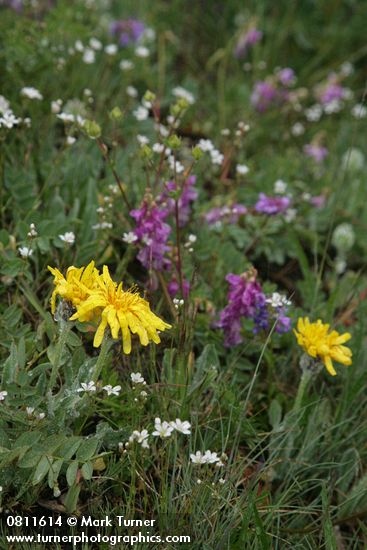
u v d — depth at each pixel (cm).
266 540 49
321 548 55
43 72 74
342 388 62
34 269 62
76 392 50
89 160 68
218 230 69
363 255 77
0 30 73
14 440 50
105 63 85
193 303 57
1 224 64
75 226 64
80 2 83
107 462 53
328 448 58
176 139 57
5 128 64
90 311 47
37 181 68
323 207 77
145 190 63
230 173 79
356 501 56
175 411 55
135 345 59
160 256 60
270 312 59
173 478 51
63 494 52
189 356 56
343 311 69
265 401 61
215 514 51
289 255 73
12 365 51
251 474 56
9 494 51
